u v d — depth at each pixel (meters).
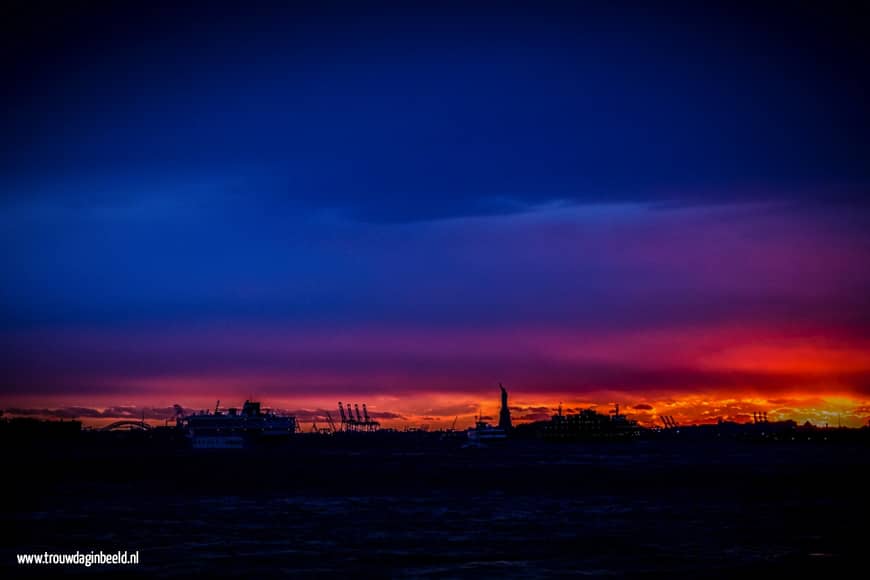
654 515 114.00
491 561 80.69
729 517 111.50
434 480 184.75
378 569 77.44
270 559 82.19
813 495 142.25
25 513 118.31
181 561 81.62
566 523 106.19
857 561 80.25
